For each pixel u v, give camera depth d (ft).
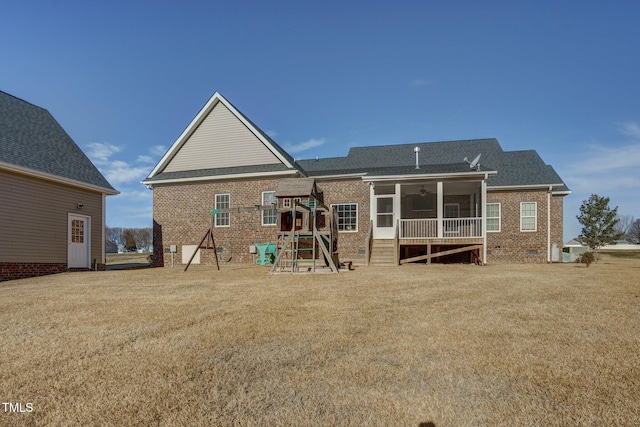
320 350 12.81
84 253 50.14
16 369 11.21
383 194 59.06
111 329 15.65
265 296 23.21
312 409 8.72
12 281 35.40
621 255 98.84
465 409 8.63
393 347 13.04
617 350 12.44
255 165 59.31
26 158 43.24
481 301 20.92
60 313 18.83
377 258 49.42
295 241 45.16
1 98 50.16
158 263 60.90
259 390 9.78
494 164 64.80
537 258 58.44
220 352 12.67
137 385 10.05
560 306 19.34
